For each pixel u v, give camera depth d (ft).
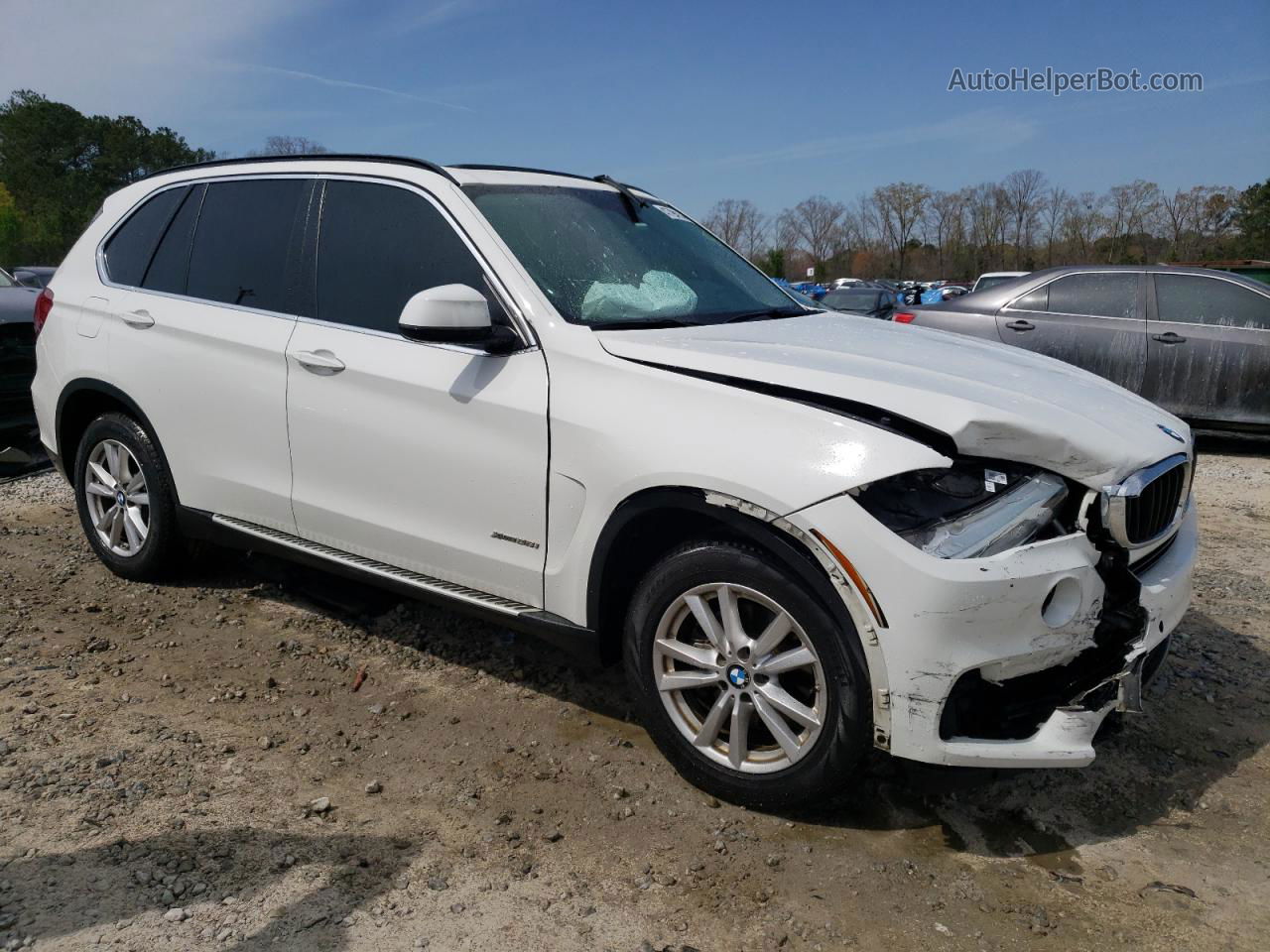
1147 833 9.23
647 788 9.80
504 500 10.42
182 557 14.92
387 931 7.57
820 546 8.21
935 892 8.30
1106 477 8.68
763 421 8.77
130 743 10.39
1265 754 10.69
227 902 7.79
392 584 11.64
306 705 11.50
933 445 8.43
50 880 7.97
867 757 8.75
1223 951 7.61
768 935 7.72
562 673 12.41
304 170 12.87
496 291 10.66
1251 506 21.59
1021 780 10.05
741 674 9.12
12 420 22.45
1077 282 29.01
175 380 13.47
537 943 7.52
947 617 7.93
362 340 11.60
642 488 9.22
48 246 225.97
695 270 12.68
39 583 15.23
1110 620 8.76
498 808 9.41
